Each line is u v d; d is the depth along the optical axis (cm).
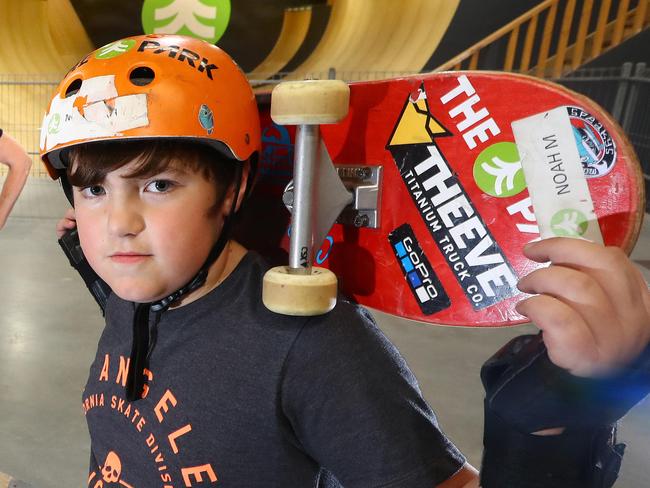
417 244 52
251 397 49
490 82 47
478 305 50
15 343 238
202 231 48
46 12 790
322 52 769
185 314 53
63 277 325
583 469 37
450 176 50
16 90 737
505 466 38
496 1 597
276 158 62
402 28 693
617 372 33
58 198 527
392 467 45
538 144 45
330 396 46
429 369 229
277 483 51
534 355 36
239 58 768
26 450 168
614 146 42
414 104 51
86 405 63
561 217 44
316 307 43
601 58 569
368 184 54
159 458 53
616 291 33
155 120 44
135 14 765
